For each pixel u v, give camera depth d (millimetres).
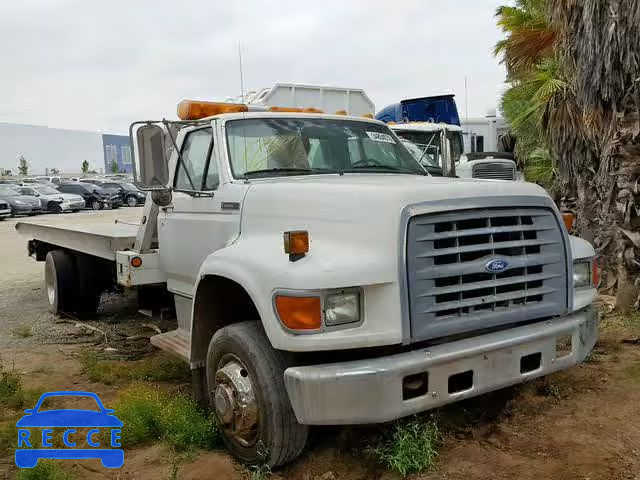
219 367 3969
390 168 5219
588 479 3398
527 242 3682
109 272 7777
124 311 8461
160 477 3662
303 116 5191
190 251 4891
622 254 6523
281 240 3820
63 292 7738
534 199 3730
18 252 16047
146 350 6473
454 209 3436
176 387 5160
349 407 3188
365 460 3719
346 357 3492
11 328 7590
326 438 3980
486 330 3684
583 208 8094
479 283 3514
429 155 10711
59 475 3561
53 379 5539
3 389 4992
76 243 7316
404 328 3293
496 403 4484
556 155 8594
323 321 3248
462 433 4059
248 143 4777
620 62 6457
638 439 3865
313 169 4855
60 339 7023
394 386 3205
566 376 4965
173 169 5258
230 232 4367
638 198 6410
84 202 34094
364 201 3469
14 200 30328
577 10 7176
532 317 3730
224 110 5203
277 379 3537
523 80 11898
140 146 4523
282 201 3934
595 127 7164
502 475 3479
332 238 3561
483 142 19734
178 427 4098
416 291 3324
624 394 4598
